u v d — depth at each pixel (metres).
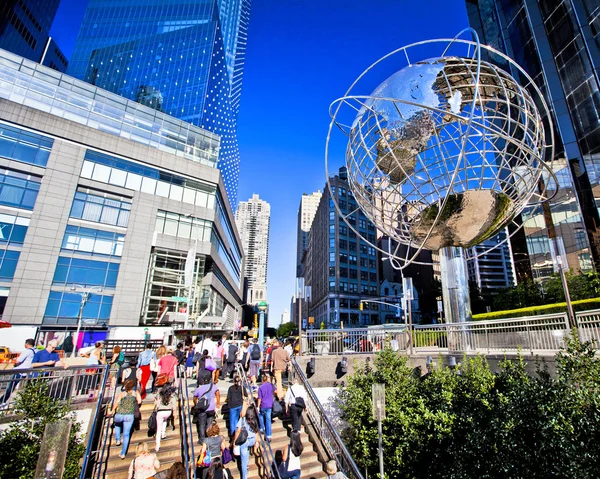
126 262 32.00
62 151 30.31
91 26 81.44
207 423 8.11
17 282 26.55
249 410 7.59
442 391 8.09
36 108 30.88
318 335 13.04
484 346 9.88
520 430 5.76
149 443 7.89
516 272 28.70
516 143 6.18
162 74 73.31
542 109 26.28
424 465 7.55
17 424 6.48
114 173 33.31
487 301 42.19
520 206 7.74
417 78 7.29
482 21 36.16
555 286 20.56
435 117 7.61
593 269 19.03
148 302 33.09
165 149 38.62
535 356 7.68
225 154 87.00
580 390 5.39
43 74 32.03
